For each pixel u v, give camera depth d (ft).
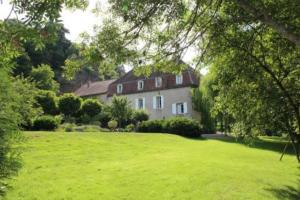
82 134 88.89
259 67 47.19
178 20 30.07
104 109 141.59
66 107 134.51
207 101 139.85
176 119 117.80
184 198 40.65
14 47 17.95
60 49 227.20
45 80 167.73
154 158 63.98
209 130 139.85
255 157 75.20
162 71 33.40
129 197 40.40
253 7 25.90
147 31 30.42
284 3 34.73
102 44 29.22
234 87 50.01
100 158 63.26
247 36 40.81
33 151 63.36
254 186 47.70
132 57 30.60
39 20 16.88
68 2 21.70
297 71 48.26
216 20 35.22
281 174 57.93
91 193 41.29
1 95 25.98
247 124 52.49
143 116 144.56
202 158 65.21
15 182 42.22
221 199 40.98
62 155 63.36
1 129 25.62
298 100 50.80
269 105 50.62
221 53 41.34
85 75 233.14
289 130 53.16
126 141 86.69
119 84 190.49
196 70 37.45
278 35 42.34
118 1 26.94
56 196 39.65
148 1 27.63
